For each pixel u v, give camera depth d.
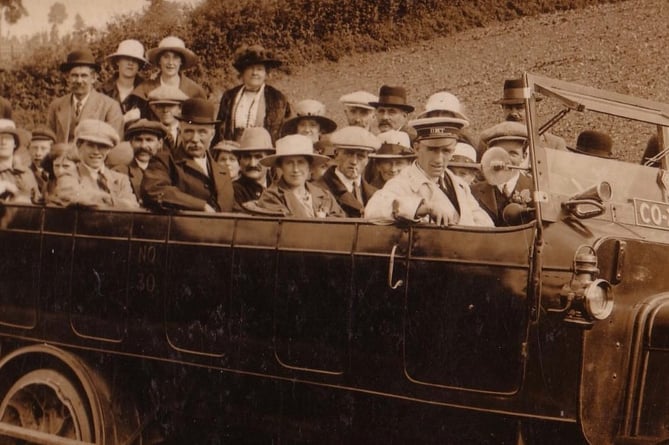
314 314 3.49
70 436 4.32
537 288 2.92
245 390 3.74
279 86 5.11
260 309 3.65
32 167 5.61
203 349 3.85
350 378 3.38
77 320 4.32
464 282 3.09
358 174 4.43
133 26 5.72
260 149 4.53
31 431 4.08
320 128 4.91
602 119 3.91
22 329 4.55
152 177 4.10
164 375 4.02
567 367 2.87
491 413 3.06
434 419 3.20
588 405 2.87
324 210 4.27
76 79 5.64
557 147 4.01
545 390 2.91
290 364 3.56
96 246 4.26
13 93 6.37
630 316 2.99
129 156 4.77
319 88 4.98
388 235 3.30
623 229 3.21
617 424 2.97
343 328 3.40
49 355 4.41
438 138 3.71
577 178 3.26
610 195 3.02
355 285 3.37
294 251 3.56
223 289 3.78
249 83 5.12
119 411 4.17
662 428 3.11
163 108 5.07
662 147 3.72
